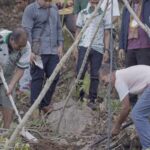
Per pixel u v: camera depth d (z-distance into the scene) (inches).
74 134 496.1
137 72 417.1
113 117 522.3
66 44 672.4
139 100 410.6
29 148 439.5
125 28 492.4
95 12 370.6
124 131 452.8
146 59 486.6
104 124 511.5
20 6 756.0
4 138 435.2
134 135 444.1
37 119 526.0
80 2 571.5
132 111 410.3
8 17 829.8
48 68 547.8
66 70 658.2
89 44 492.1
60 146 464.8
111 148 446.6
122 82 415.2
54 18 546.3
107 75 422.0
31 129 495.8
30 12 539.8
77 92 585.0
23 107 592.1
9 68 465.7
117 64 622.2
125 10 492.1
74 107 534.3
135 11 485.1
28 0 717.3
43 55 543.2
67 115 519.5
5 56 453.1
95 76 554.9
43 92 325.1
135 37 485.1
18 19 825.5
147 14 478.6
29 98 606.9
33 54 538.0
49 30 544.4
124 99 414.6
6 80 475.5
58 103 550.9
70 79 644.1
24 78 612.1
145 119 407.8
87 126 510.6
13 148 427.8
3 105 478.6
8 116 481.1
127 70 420.2
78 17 553.6
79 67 554.6
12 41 446.0
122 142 448.8
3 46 450.3
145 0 481.1
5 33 450.3
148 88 408.5
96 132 497.0
